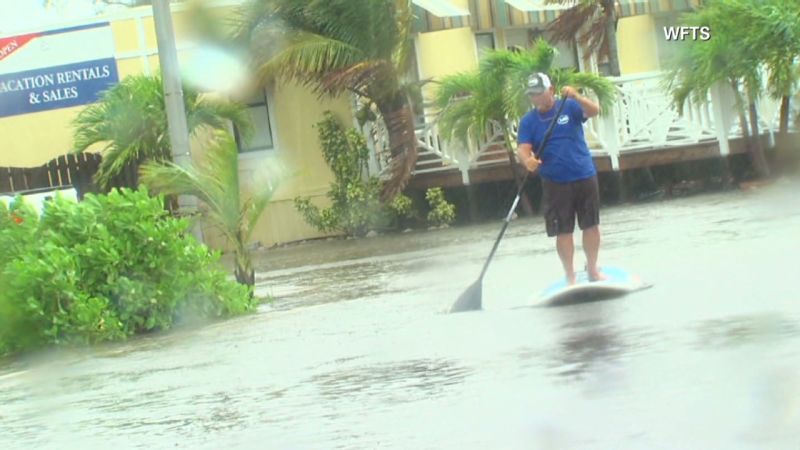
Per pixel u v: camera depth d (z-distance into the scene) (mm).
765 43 56156
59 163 62469
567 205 25219
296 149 64375
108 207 31359
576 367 16016
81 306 29531
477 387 15578
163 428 16062
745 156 60281
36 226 31375
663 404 12898
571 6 66938
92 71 64938
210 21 59531
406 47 59875
